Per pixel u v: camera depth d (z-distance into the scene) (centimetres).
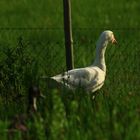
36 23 3075
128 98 1235
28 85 1323
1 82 1365
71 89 1306
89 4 3625
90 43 2084
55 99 1030
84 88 1339
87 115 1112
